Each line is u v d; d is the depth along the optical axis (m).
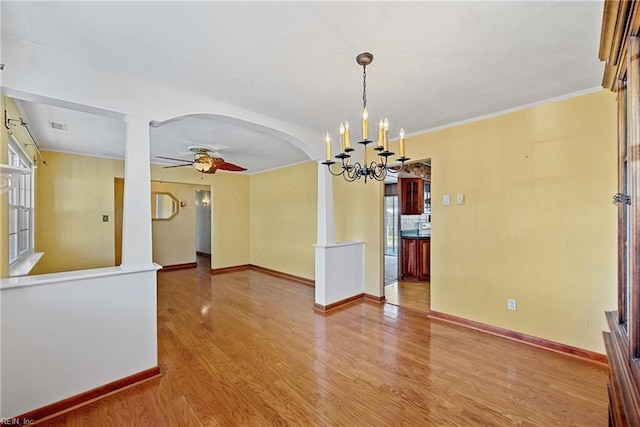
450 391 2.07
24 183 3.59
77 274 1.95
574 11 1.48
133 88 2.17
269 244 6.40
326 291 3.79
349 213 4.62
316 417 1.82
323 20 1.56
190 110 2.47
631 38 1.02
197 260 8.15
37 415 1.76
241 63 2.00
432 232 3.53
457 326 3.25
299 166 5.67
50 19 1.53
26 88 1.74
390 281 5.45
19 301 1.72
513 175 2.88
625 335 1.22
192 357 2.56
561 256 2.62
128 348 2.12
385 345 2.79
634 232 1.02
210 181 6.36
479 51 1.86
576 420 1.78
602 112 2.41
